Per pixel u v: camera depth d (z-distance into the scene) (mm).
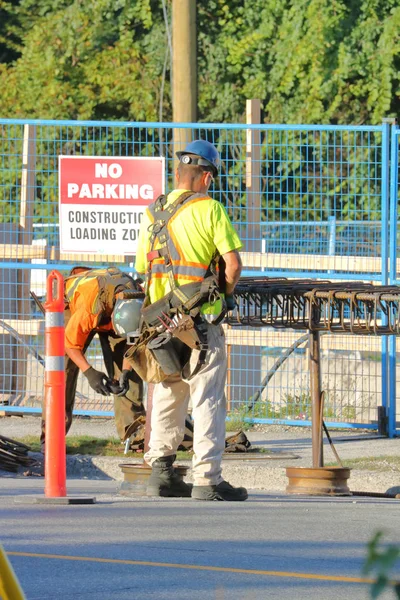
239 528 19359
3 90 88438
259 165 37781
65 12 87500
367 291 24125
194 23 40125
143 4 84438
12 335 38219
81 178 35500
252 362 37469
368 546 7660
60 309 22875
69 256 37656
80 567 16016
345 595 14367
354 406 36438
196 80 40250
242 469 29219
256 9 83938
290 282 26125
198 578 15336
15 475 29609
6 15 95625
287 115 82000
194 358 22375
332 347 35781
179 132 38094
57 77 87625
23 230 39375
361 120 82812
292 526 19672
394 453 31406
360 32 80250
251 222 37625
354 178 36312
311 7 80188
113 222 35438
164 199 22641
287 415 36844
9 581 8344
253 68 83500
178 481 24062
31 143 39156
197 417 22859
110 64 86500
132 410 30625
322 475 25250
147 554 16953
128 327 22875
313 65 80500
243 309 28109
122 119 89812
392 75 80250
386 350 34844
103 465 30188
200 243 22031
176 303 22016
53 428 22922
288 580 15219
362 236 50781
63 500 22391
